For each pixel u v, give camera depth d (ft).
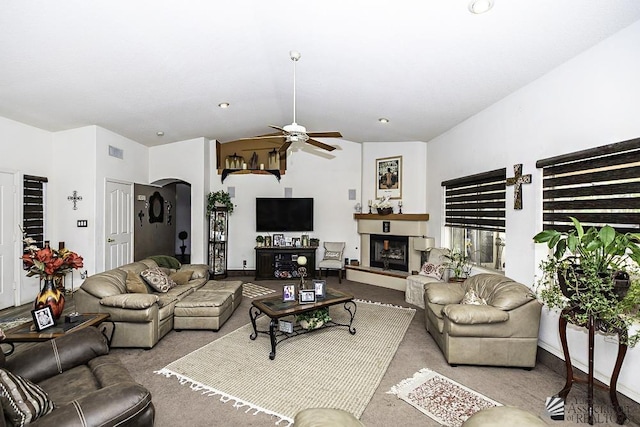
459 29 8.82
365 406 8.09
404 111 15.93
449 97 13.46
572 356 9.39
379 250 23.03
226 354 10.96
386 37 9.75
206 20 9.45
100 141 18.03
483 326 9.89
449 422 7.52
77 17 8.77
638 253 6.48
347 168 24.61
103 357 7.36
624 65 7.88
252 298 18.10
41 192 17.39
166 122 18.61
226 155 25.31
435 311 11.94
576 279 7.30
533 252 11.07
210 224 23.50
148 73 12.46
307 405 8.13
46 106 14.44
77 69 11.54
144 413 5.31
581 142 9.10
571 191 9.63
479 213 15.01
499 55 9.79
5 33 9.11
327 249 23.98
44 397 5.12
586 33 8.17
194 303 12.96
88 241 17.69
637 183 7.73
